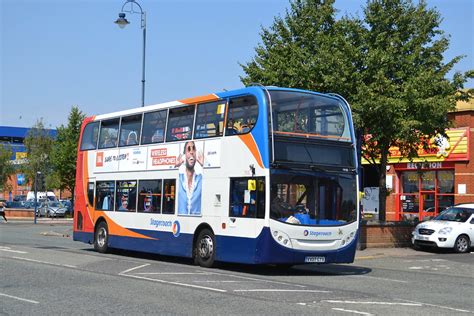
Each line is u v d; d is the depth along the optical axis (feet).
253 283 43.14
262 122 48.65
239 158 50.93
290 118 49.62
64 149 193.77
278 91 49.83
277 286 41.81
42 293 36.88
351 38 80.43
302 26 86.89
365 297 37.42
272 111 48.96
